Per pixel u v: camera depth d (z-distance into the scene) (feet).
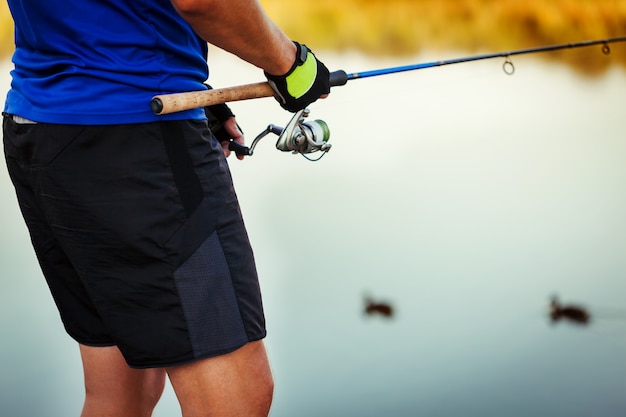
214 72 28.37
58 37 7.23
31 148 7.45
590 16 35.19
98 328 8.51
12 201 21.40
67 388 13.32
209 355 7.45
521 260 18.17
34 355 14.32
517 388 12.96
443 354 14.14
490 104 29.19
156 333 7.44
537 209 21.15
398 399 12.71
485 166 24.17
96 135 7.16
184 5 6.73
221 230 7.55
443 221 20.48
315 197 21.72
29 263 18.04
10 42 28.19
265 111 26.96
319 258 18.16
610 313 15.48
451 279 17.26
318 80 8.00
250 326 7.67
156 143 7.23
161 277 7.36
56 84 7.27
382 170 23.65
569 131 26.71
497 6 34.35
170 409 12.46
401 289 16.78
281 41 7.61
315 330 15.07
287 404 12.62
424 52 32.65
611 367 13.53
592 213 20.92
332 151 24.95
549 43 34.17
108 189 7.24
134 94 7.20
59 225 7.52
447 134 26.37
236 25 7.04
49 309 16.02
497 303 16.08
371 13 32.45
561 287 16.76
